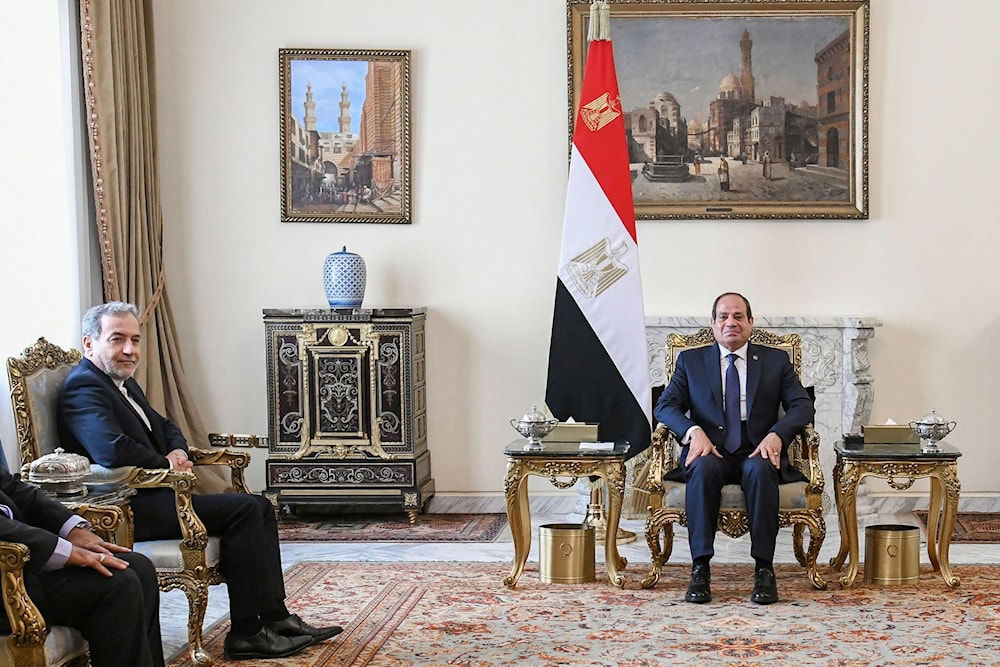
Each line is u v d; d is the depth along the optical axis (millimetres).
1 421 4652
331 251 6176
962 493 6027
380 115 6113
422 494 5898
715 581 4629
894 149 5988
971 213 5973
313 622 4047
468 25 6090
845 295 6020
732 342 4766
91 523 3225
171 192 6168
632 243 5422
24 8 4891
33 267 4930
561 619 4062
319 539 5535
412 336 5809
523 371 6148
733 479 4617
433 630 3934
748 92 6012
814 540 4418
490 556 5145
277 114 6148
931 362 6016
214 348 6203
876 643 3711
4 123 4688
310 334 5805
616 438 5363
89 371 3920
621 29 6043
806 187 6012
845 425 5812
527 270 6125
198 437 6039
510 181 6109
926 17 5945
